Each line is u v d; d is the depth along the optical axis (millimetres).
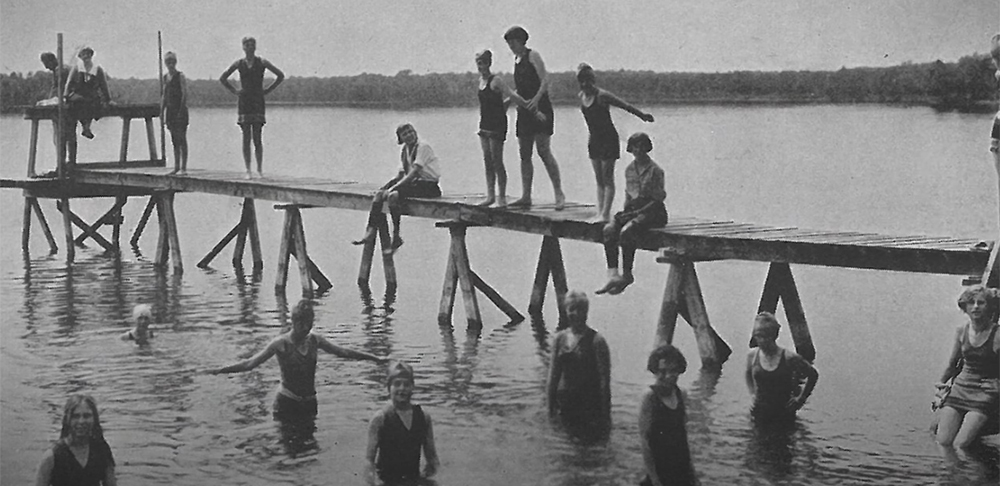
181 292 15570
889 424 9141
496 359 11531
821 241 10156
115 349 12047
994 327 8625
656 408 7977
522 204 12984
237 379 10789
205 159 22344
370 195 14383
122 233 21688
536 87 12742
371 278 16719
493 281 16234
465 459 8453
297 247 15516
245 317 13789
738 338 12531
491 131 12836
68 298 15055
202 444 8883
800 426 9180
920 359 11414
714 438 8914
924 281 15992
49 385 10648
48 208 24250
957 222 16125
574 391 9570
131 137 27625
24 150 23781
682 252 10953
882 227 15906
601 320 13625
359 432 9195
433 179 14078
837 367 11133
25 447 8961
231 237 17906
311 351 9773
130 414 9695
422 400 10047
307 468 8336
